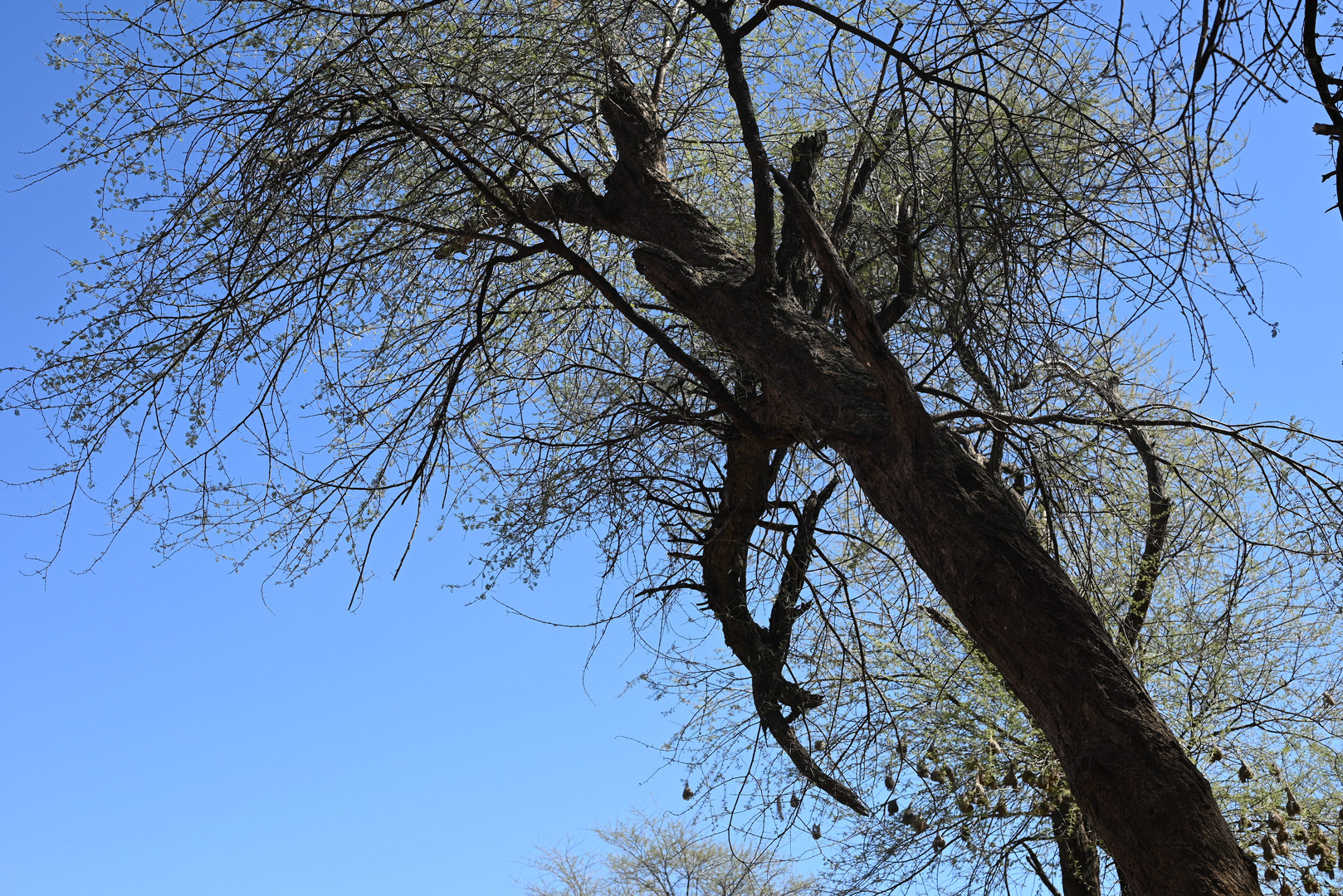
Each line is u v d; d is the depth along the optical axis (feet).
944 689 27.32
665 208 20.30
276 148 18.75
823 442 16.92
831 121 25.18
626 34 21.76
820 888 28.35
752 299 17.89
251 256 17.87
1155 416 26.32
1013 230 18.38
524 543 22.27
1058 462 21.06
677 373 24.76
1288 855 23.21
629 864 50.31
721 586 25.49
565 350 25.13
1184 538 25.76
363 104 19.06
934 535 14.21
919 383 21.99
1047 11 16.01
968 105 17.97
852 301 14.56
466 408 22.81
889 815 27.84
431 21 19.83
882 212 23.77
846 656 23.93
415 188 20.71
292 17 19.13
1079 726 12.56
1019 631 13.20
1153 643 27.78
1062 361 21.63
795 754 25.73
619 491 22.88
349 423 20.42
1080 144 19.12
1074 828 25.77
